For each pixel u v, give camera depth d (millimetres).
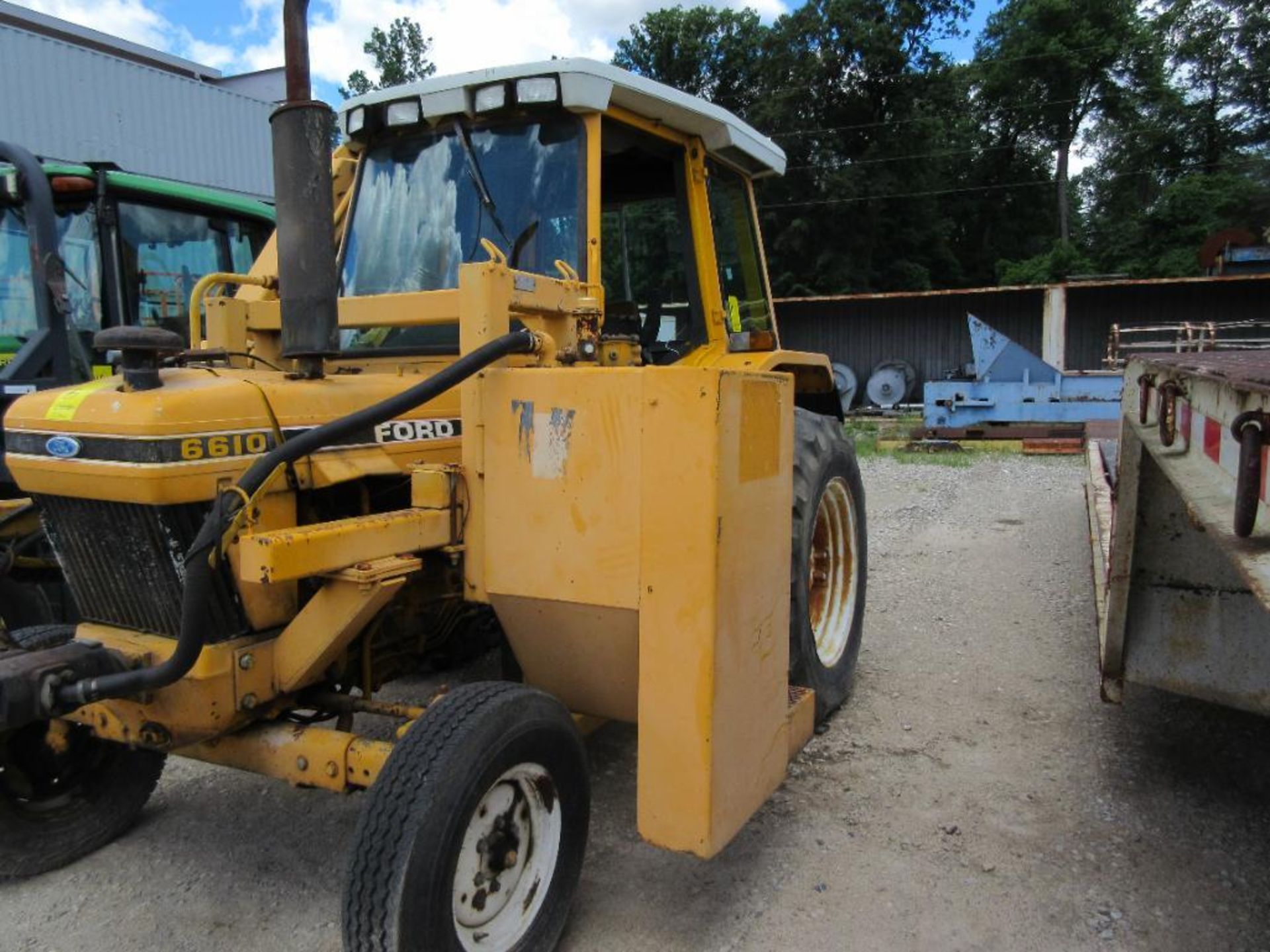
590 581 2527
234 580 2535
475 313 2633
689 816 2416
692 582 2363
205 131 14859
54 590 4285
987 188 40156
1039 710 4211
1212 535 1866
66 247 6090
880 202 31562
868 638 5285
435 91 3449
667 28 32781
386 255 3650
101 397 2506
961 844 3143
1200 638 3383
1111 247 36031
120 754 3203
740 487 2451
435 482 2688
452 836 2201
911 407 21203
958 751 3824
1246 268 20406
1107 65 39562
